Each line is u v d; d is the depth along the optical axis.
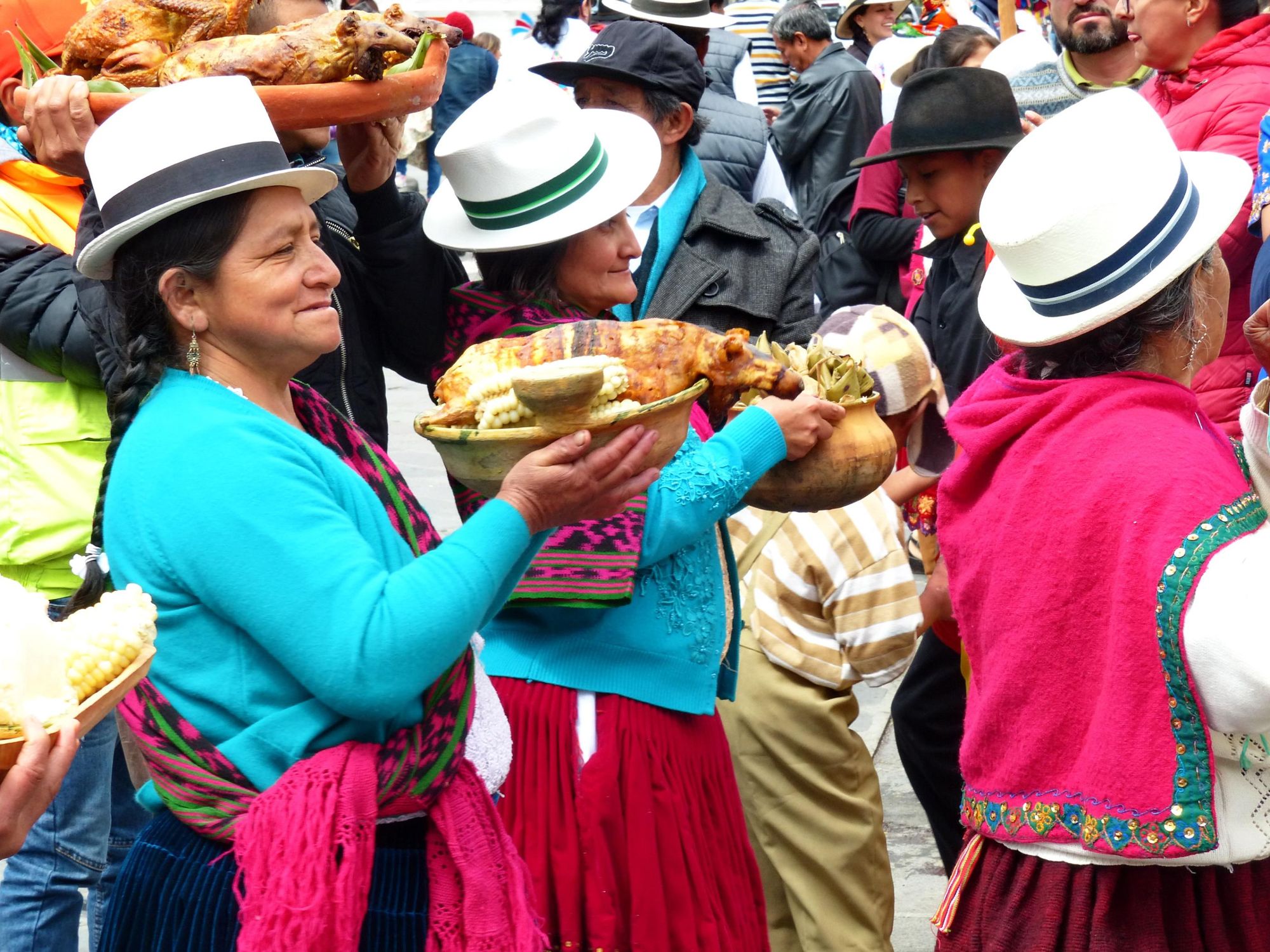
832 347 3.15
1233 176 2.30
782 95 9.36
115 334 2.17
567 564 2.46
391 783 1.99
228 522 1.91
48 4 2.97
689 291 3.69
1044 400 2.27
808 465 2.54
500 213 2.72
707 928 2.56
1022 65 5.34
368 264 2.96
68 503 3.10
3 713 1.66
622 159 2.84
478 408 2.08
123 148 1.99
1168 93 4.14
